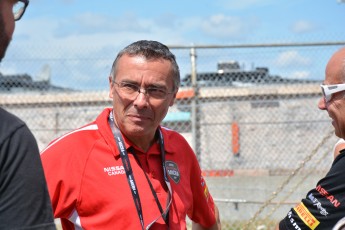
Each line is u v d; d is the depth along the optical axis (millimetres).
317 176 8227
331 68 2510
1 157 1571
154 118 2756
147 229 2643
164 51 2789
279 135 10727
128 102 2717
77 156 2684
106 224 2637
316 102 10586
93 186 2652
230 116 10594
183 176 3002
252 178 8406
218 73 9273
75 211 2688
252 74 9680
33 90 10664
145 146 2844
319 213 2471
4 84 10289
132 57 2736
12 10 1653
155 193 2744
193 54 7891
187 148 3127
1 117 1617
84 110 9680
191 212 3154
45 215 1646
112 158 2719
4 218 1560
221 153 10586
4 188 1571
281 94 10523
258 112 10703
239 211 8211
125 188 2682
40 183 1642
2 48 1630
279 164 10602
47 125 10750
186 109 9695
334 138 10016
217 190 8562
